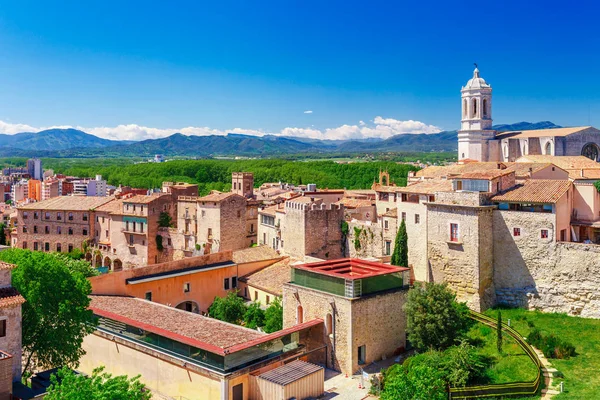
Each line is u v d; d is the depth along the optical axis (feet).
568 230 222.48
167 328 194.59
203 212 390.21
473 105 511.40
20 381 164.04
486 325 206.90
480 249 222.89
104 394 122.01
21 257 182.50
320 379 177.17
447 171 352.69
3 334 159.94
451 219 232.12
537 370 166.71
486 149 500.33
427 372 152.56
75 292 184.14
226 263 296.71
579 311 206.49
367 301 198.18
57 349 177.68
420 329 192.03
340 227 339.16
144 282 256.32
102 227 444.96
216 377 168.76
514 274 224.53
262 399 170.81
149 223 411.95
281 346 190.29
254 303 260.21
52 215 460.14
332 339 199.41
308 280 212.02
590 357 174.81
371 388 177.58
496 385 159.33
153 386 190.39
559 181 229.45
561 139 434.30
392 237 302.04
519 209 225.15
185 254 401.08
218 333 191.52
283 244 343.87
